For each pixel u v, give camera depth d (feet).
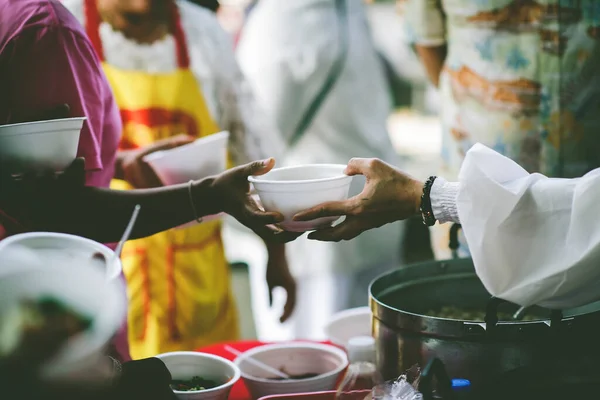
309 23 9.53
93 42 7.12
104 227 4.88
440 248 7.64
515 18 6.70
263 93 9.70
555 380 4.03
